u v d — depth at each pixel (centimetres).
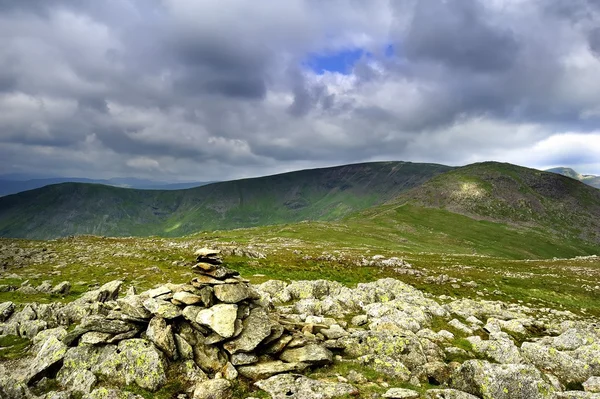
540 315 4344
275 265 7712
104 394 1677
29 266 6259
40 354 2042
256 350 2127
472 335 2945
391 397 1669
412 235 18400
